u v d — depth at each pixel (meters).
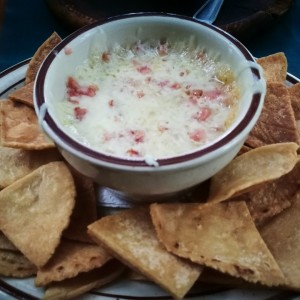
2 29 0.33
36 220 0.20
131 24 0.24
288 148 0.20
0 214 0.20
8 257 0.20
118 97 0.22
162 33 0.24
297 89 0.24
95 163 0.18
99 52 0.24
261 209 0.20
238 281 0.19
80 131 0.21
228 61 0.22
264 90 0.20
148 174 0.18
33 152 0.22
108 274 0.19
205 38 0.23
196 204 0.19
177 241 0.18
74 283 0.19
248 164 0.20
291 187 0.21
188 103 0.22
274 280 0.18
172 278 0.18
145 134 0.21
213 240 0.19
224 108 0.21
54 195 0.20
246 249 0.18
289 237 0.19
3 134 0.22
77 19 0.31
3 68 0.31
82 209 0.21
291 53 0.31
